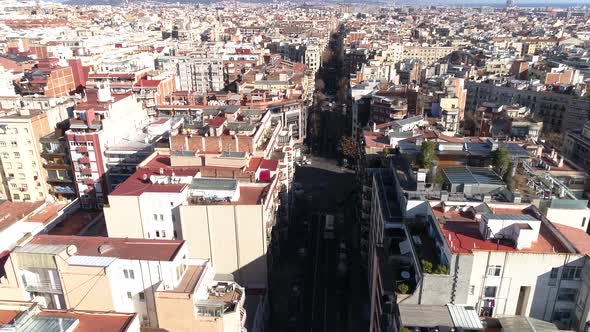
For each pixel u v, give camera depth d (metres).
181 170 111.31
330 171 196.75
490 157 93.62
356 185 159.50
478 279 61.97
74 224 138.00
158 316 67.50
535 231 63.00
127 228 99.25
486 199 78.50
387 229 81.62
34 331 52.53
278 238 120.50
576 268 59.91
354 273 121.19
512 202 76.94
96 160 143.88
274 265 114.56
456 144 102.44
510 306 62.94
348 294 113.38
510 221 63.50
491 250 60.81
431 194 81.56
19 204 130.25
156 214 97.56
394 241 79.25
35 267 64.81
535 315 63.06
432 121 165.50
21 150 145.88
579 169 116.00
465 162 94.88
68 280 65.00
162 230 99.12
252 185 108.06
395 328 62.69
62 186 152.75
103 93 154.12
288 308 108.69
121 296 68.31
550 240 64.31
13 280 65.50
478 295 62.78
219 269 101.44
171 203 96.38
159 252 69.69
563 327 62.19
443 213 74.38
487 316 63.50
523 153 100.69
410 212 81.12
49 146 148.62
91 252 69.25
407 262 72.56
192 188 100.25
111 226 99.31
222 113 147.75
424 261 62.66
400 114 183.88
